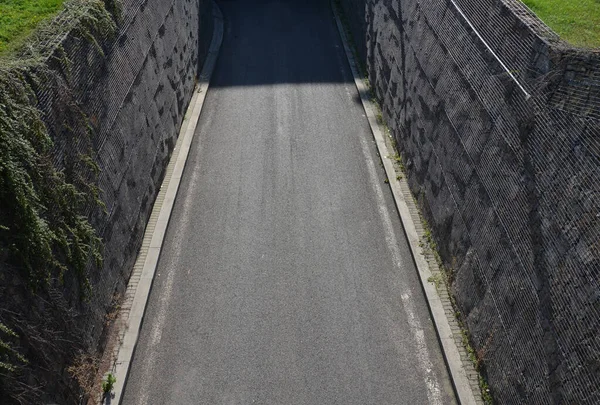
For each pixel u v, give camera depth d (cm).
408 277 1217
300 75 2042
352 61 2131
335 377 1015
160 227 1320
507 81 944
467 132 1087
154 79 1436
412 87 1439
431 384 1005
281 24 2469
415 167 1412
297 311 1138
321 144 1647
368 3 1981
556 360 748
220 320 1116
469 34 1113
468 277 1059
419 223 1339
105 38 1127
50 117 859
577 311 711
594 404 659
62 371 848
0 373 665
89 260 957
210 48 2233
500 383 909
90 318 971
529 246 840
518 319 859
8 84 755
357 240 1312
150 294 1170
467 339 1049
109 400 959
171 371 1023
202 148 1627
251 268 1234
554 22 1110
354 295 1175
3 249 704
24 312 746
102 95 1080
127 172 1193
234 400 977
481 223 1012
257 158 1582
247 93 1919
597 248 687
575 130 761
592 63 751
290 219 1370
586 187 724
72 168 913
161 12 1559
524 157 873
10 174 706
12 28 1056
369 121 1744
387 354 1056
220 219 1368
